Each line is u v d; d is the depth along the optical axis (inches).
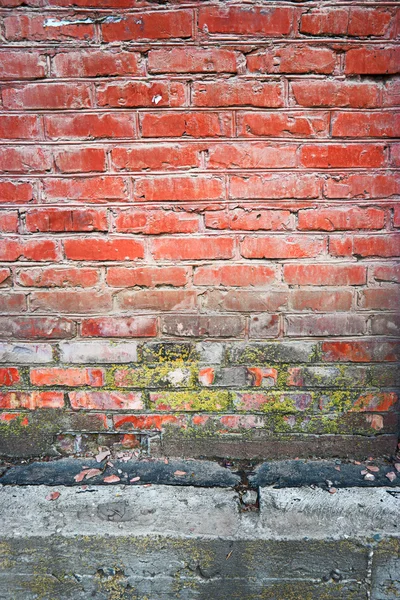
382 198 66.8
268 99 64.2
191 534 62.8
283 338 71.3
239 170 66.2
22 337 71.7
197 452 73.9
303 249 68.6
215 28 62.1
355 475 71.0
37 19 62.0
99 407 73.9
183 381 72.8
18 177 66.6
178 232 68.3
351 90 63.8
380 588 64.6
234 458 73.9
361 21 61.8
